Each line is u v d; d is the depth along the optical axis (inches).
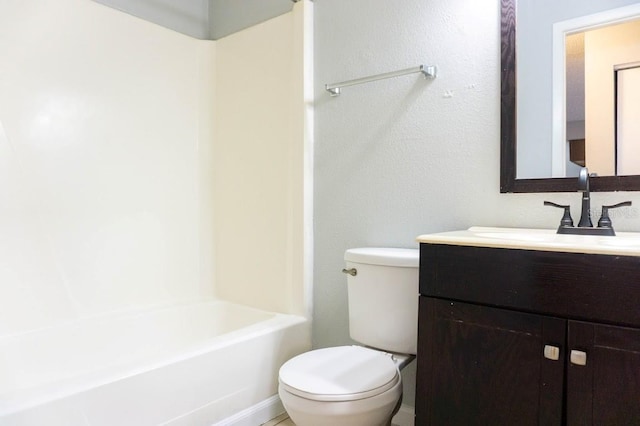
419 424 48.9
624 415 36.7
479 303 44.9
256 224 90.9
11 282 69.7
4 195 69.2
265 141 89.0
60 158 75.6
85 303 78.5
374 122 73.8
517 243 42.4
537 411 41.1
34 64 72.3
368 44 74.7
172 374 58.3
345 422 48.4
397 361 60.2
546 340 40.7
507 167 59.6
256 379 70.7
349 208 77.4
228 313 92.4
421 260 49.3
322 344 81.5
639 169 51.1
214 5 100.3
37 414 45.4
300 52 81.9
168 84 92.3
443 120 65.9
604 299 37.7
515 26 59.2
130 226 85.5
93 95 80.0
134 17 86.5
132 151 86.0
